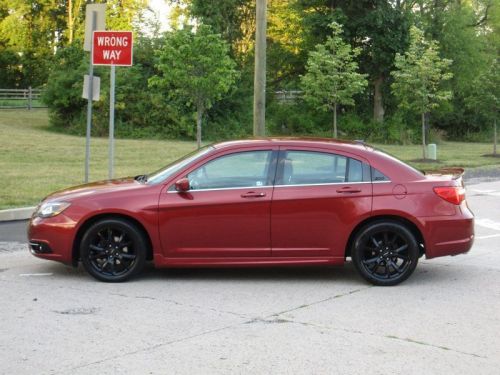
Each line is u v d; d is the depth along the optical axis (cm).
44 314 622
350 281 770
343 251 742
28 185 1525
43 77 5969
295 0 4222
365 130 4175
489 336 568
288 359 506
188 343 541
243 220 735
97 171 1877
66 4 6191
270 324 596
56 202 752
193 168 749
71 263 754
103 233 746
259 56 1598
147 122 3494
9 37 5878
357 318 618
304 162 753
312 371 481
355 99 4344
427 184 750
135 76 3512
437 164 2595
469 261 889
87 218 738
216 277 782
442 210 746
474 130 5050
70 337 555
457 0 4588
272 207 735
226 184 745
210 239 739
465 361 507
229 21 4041
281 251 741
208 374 474
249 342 545
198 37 1923
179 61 1934
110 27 5672
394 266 746
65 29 6291
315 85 2948
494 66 3086
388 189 743
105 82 3453
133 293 704
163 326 588
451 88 4388
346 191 739
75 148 2575
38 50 6066
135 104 3484
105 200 739
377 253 748
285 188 741
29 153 2323
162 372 477
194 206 734
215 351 523
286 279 777
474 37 4491
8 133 3005
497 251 962
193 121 3491
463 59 4347
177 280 764
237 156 754
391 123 4169
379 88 4200
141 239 744
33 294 696
